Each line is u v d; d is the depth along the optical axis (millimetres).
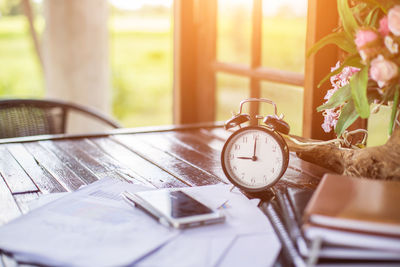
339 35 1010
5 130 2215
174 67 2521
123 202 989
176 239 813
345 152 1076
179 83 2488
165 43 9148
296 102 2055
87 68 3887
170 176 1274
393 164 982
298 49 1979
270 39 2102
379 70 886
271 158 1065
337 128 1038
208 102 2480
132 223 874
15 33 9641
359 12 1021
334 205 757
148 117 8180
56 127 2291
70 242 796
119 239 807
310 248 716
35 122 2270
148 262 740
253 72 2131
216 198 1021
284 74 1963
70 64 3857
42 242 797
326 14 1521
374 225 691
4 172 1294
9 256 778
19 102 2238
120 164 1388
